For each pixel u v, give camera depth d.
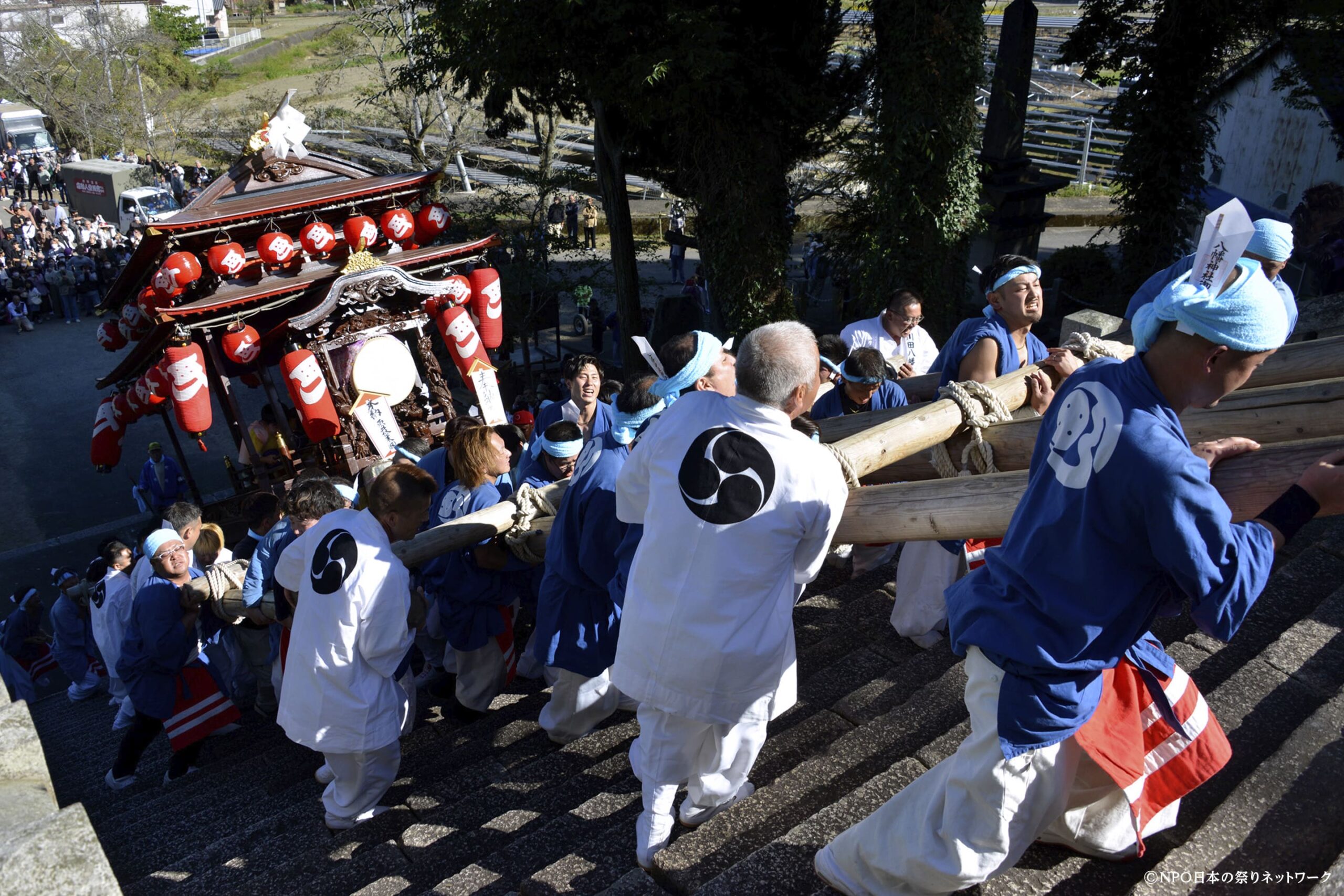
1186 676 2.62
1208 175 24.78
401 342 14.33
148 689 6.08
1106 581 2.16
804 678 4.59
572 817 3.93
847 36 18.67
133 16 48.12
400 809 4.65
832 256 21.08
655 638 3.13
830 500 3.12
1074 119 32.66
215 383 13.88
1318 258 17.11
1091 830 2.71
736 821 3.40
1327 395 3.02
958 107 14.51
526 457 5.56
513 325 21.52
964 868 2.45
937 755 3.38
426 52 18.45
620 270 20.44
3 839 2.50
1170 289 2.03
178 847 5.12
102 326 14.98
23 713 3.21
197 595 6.11
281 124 13.38
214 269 12.84
